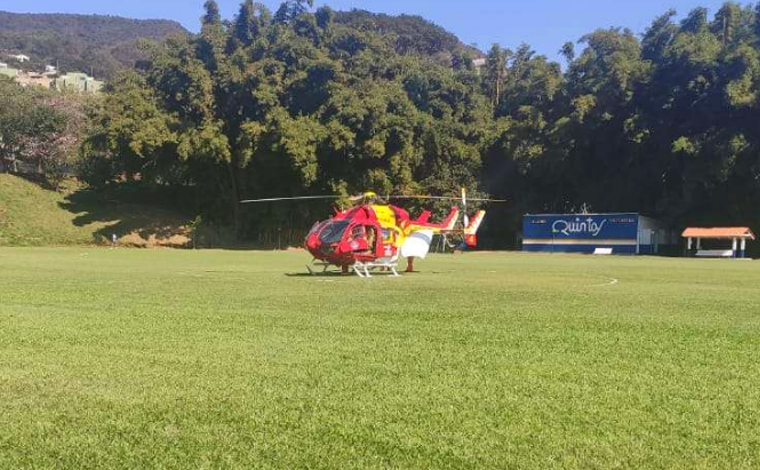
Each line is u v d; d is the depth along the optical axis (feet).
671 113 142.61
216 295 36.32
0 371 16.74
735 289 44.11
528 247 152.46
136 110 146.61
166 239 154.20
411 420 13.14
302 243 157.69
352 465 10.87
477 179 165.27
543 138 156.46
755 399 14.88
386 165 151.84
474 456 11.28
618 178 156.04
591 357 19.26
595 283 49.06
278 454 11.33
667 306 32.71
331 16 179.11
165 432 12.34
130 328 23.70
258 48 161.17
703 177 133.08
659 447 11.76
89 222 154.30
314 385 15.69
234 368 17.35
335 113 148.56
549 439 12.11
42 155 170.60
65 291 37.73
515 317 27.71
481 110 170.30
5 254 97.09
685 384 16.19
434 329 24.18
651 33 156.04
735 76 131.03
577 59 163.73
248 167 153.17
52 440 11.89
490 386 15.78
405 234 60.70
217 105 155.63
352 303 32.68
